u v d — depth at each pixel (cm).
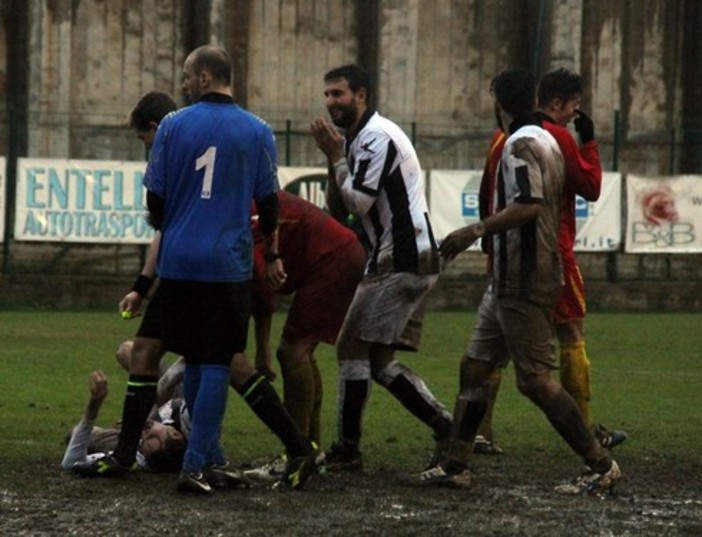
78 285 8675
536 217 2573
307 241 2858
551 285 2605
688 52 10575
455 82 10331
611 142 10425
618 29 10438
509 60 10438
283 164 10031
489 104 10400
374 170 2781
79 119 9688
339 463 2905
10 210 8419
